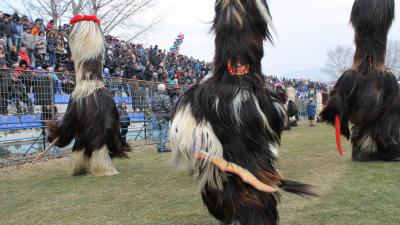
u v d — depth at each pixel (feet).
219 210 11.09
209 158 10.12
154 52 79.71
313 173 23.04
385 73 23.72
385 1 23.08
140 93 45.03
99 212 16.88
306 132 53.78
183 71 84.07
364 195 17.44
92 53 24.21
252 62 10.60
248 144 10.41
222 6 10.59
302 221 14.32
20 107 33.99
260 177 10.37
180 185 21.66
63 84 37.32
